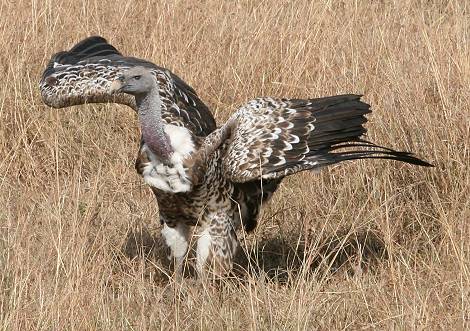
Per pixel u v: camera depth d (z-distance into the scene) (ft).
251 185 34.63
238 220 34.99
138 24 50.44
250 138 33.27
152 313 31.24
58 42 47.26
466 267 32.58
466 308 31.04
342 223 37.81
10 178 41.57
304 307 31.24
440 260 34.96
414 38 45.96
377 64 43.37
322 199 39.24
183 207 34.24
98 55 40.16
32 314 31.48
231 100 44.98
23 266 33.04
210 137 33.63
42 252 34.14
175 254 35.37
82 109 44.09
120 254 35.86
